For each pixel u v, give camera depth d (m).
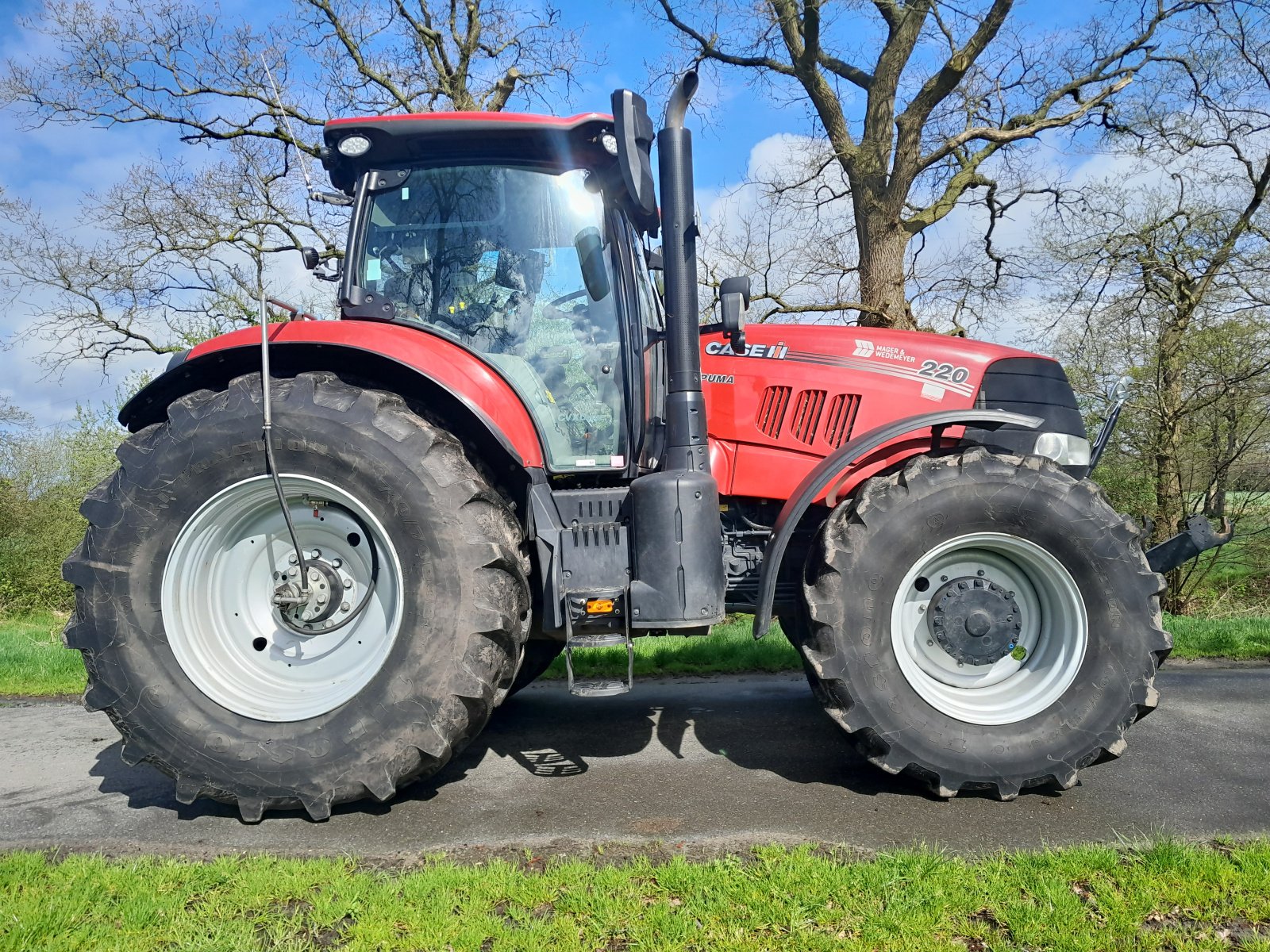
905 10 11.95
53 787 3.30
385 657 2.87
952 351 3.58
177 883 2.38
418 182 3.50
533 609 3.26
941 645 3.15
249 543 3.10
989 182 13.23
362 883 2.34
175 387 3.18
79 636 2.91
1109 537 3.02
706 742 3.73
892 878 2.30
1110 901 2.16
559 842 2.64
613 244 3.42
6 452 14.04
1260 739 3.66
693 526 2.95
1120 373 12.55
